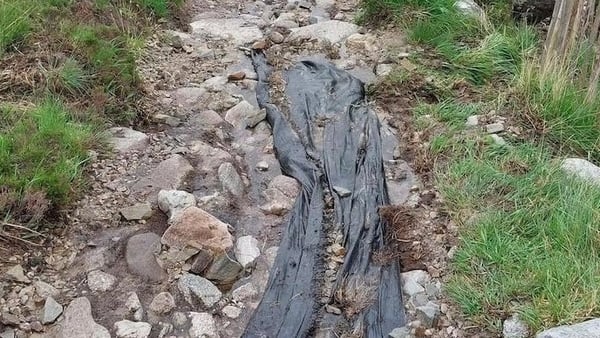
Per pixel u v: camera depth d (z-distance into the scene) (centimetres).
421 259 294
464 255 287
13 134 315
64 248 289
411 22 456
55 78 352
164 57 433
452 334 263
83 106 353
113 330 260
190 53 444
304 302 276
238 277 286
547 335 240
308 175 341
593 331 237
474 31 442
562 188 317
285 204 325
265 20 501
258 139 371
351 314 273
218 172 336
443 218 312
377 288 282
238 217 316
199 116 382
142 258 288
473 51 419
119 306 269
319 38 460
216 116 383
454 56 419
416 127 372
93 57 373
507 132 362
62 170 305
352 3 518
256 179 344
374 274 289
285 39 465
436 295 278
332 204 325
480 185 322
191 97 398
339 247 300
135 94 380
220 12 510
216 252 284
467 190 321
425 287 282
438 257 295
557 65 385
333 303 278
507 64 412
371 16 475
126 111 365
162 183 326
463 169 331
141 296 274
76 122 341
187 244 286
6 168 298
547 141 359
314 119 379
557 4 376
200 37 466
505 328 258
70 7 412
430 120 373
